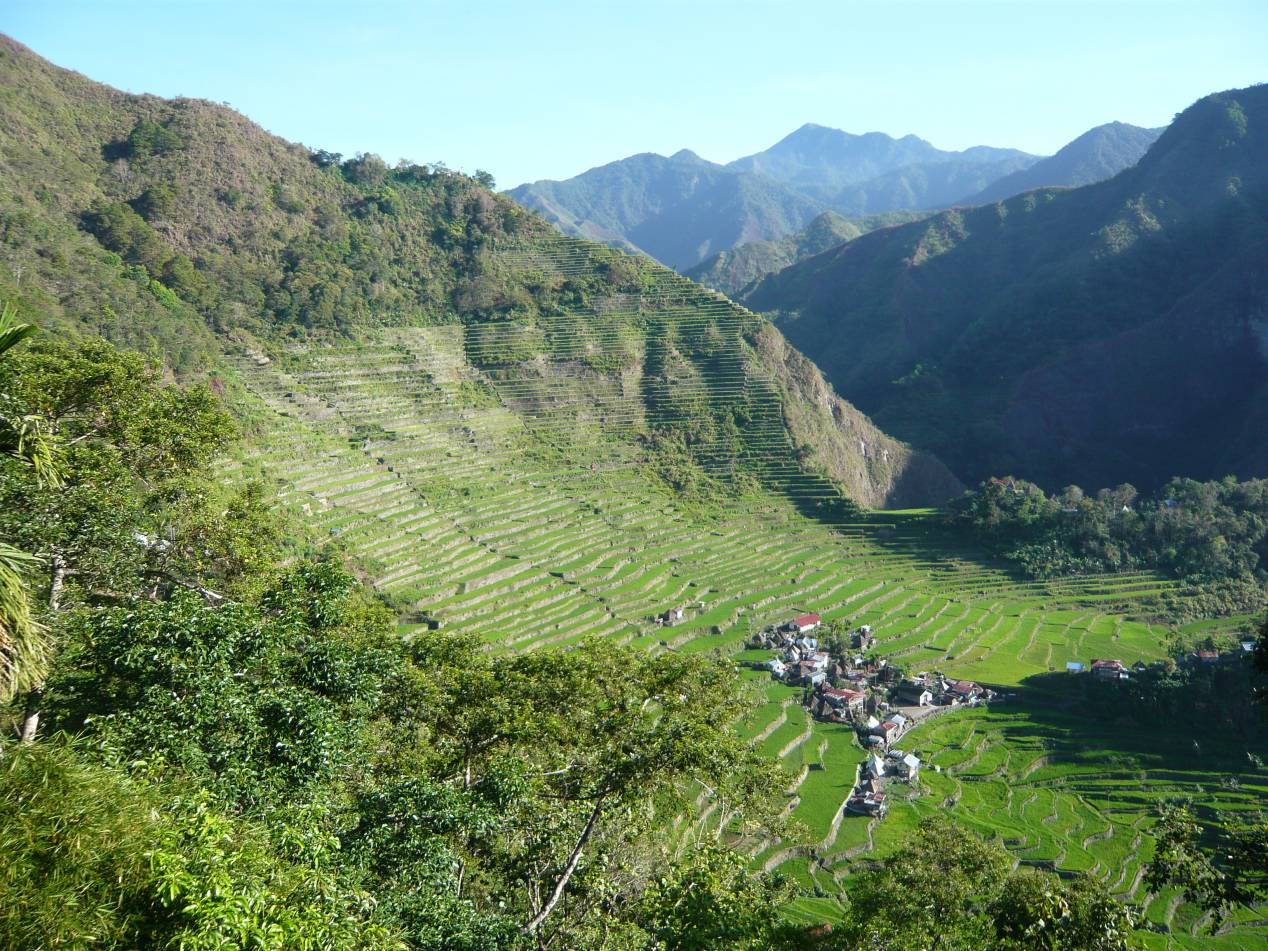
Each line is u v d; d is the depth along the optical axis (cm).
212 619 1492
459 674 2150
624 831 2134
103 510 2048
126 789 980
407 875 1362
